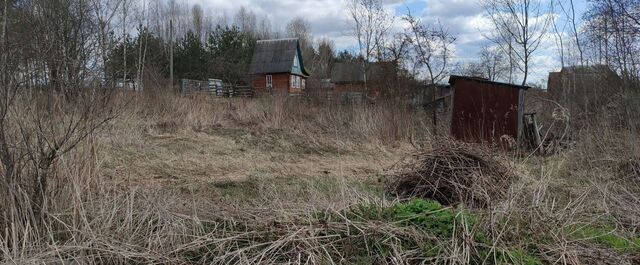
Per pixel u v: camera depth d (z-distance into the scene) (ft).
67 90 12.51
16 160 11.14
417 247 10.71
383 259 10.28
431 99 54.85
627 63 33.73
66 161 12.17
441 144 18.34
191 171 22.76
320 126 41.68
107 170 19.36
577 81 33.42
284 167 25.18
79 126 12.64
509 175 15.92
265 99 49.93
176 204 13.09
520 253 10.44
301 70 155.22
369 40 80.59
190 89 52.47
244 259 10.09
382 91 49.26
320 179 21.44
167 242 10.98
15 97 11.35
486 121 32.30
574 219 12.80
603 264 10.56
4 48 10.92
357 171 24.91
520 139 30.22
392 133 35.53
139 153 25.38
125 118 31.76
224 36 144.56
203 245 10.81
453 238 10.50
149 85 44.01
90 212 11.80
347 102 46.06
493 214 11.45
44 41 11.95
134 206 12.41
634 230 13.14
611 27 34.86
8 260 9.75
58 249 10.10
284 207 12.98
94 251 10.45
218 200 15.90
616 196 15.71
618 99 28.63
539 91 41.98
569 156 21.66
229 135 37.70
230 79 121.49
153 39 74.64
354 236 10.90
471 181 15.69
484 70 82.69
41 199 11.31
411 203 13.07
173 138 33.17
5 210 10.84
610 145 23.57
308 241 10.61
